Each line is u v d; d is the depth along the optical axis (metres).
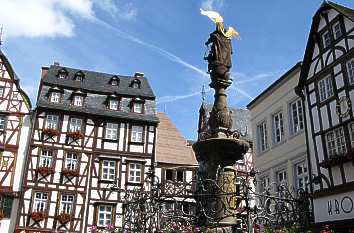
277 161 18.19
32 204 24.14
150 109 28.66
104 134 26.94
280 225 7.70
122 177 26.20
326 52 15.12
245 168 26.19
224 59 9.49
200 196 7.77
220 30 9.67
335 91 14.34
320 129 14.95
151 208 7.61
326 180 14.20
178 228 7.42
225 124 8.94
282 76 18.28
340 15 14.53
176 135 30.81
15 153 24.88
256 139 20.39
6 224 23.44
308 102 15.87
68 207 24.77
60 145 25.84
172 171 27.62
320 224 13.87
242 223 7.39
